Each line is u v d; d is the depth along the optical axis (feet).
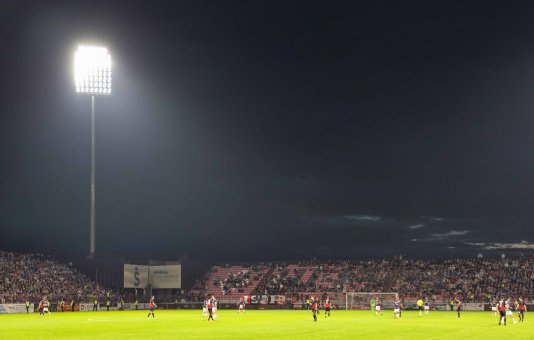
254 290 495.41
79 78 442.91
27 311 370.73
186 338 161.89
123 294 456.86
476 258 497.05
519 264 480.23
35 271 435.53
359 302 456.45
